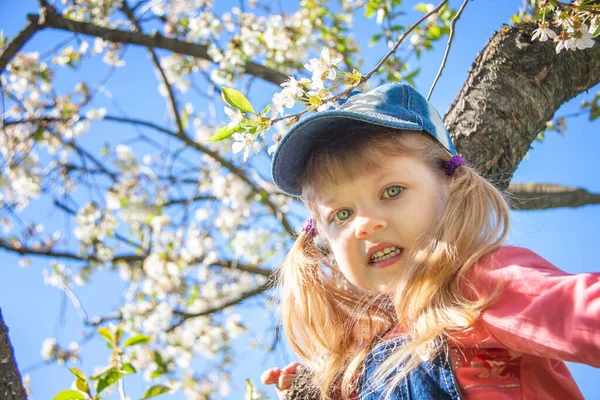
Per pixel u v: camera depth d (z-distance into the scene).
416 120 1.50
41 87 4.97
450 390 1.30
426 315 1.30
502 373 1.29
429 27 3.78
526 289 1.17
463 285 1.31
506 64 1.93
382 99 1.53
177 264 4.90
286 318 1.69
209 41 4.55
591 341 1.02
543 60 1.93
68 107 4.88
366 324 1.59
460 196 1.42
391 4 3.85
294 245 1.74
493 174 1.81
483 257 1.32
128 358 4.12
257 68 3.69
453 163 1.50
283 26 4.38
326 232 1.47
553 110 1.97
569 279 1.11
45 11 3.95
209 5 4.77
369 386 1.44
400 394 1.36
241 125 1.53
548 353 1.10
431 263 1.33
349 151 1.43
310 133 1.49
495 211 1.45
